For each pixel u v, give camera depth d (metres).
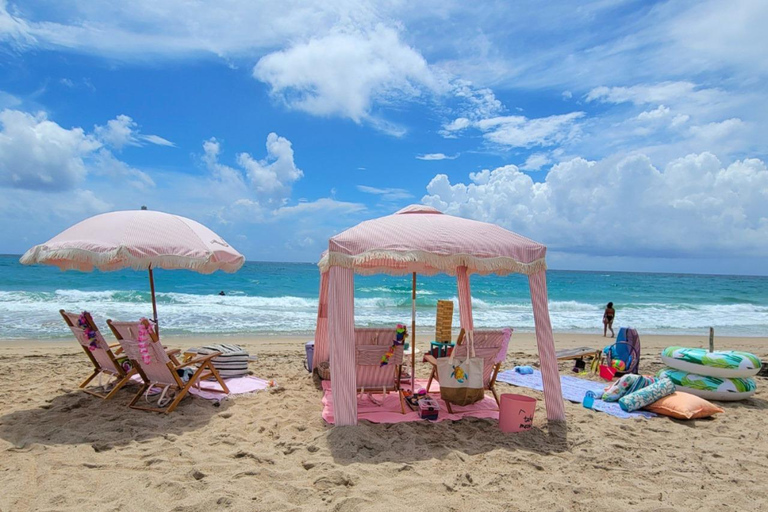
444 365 5.51
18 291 24.92
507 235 5.40
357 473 3.92
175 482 3.65
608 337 16.53
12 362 8.61
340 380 4.96
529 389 7.30
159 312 18.42
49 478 3.72
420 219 5.42
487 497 3.62
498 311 23.98
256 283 36.31
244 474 3.88
